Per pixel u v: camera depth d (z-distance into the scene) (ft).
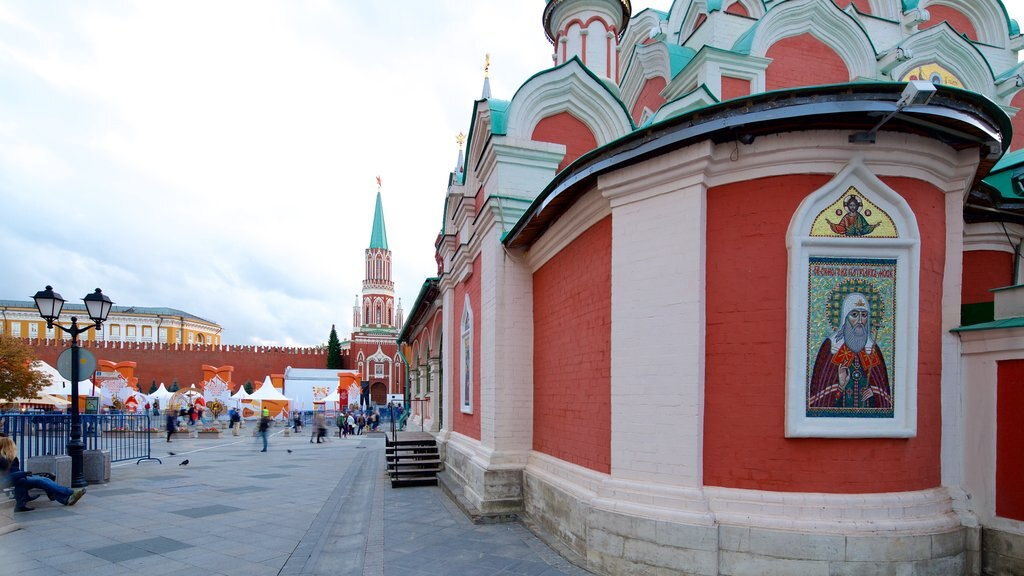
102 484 42.01
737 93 38.86
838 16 39.45
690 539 17.89
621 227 21.20
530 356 31.71
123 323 286.46
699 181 19.02
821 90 16.49
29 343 183.93
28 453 43.19
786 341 18.01
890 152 18.07
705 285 19.12
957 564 17.61
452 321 46.83
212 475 47.39
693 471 18.51
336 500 35.78
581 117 35.78
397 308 270.05
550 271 29.17
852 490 17.47
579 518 22.70
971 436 18.61
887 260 18.16
